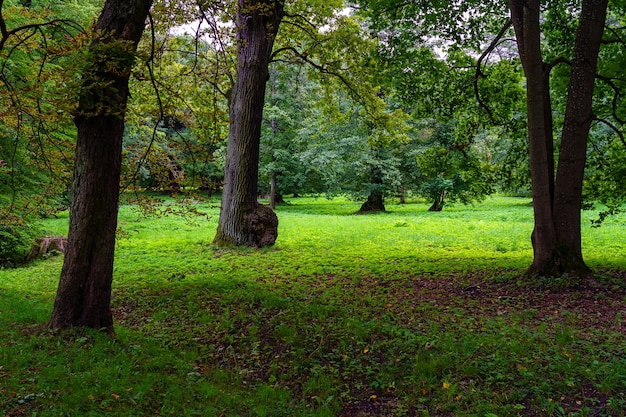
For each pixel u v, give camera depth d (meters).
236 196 14.40
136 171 7.72
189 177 7.93
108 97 5.11
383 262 11.86
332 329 6.53
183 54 9.08
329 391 4.84
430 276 9.91
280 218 25.08
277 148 33.38
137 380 4.57
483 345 5.70
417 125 29.83
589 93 8.53
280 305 7.75
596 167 11.53
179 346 6.03
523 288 8.34
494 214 26.92
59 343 5.14
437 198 31.55
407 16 12.64
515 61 12.35
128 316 7.36
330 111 20.16
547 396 4.46
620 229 17.77
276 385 5.01
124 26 5.53
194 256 12.93
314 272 10.66
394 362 5.42
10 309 7.17
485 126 13.07
